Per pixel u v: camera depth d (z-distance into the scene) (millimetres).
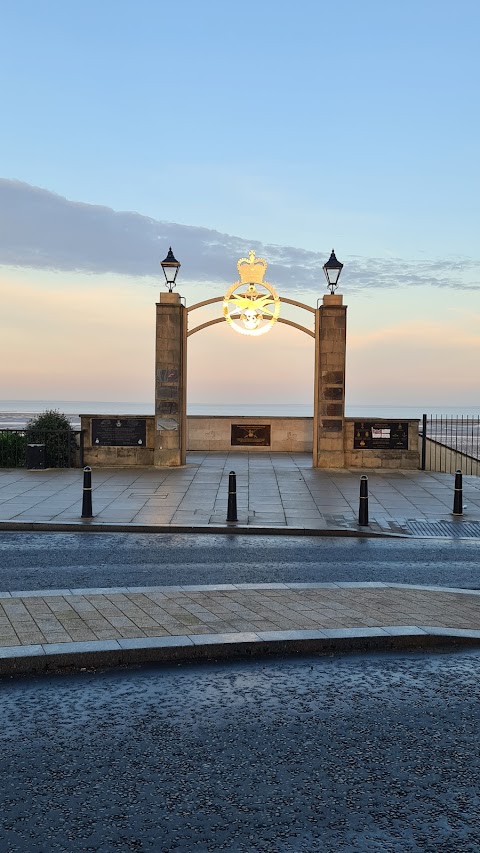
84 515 14180
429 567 10766
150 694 5777
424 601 8375
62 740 4965
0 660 6137
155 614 7488
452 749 4898
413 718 5398
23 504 15570
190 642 6590
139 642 6547
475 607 8195
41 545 12031
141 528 13422
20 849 3719
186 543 12359
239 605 7922
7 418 99500
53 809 4094
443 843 3814
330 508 15602
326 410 21953
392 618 7562
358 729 5195
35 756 4727
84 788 4324
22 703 5578
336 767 4625
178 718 5344
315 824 3979
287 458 24250
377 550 12031
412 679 6195
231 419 26281
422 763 4691
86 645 6449
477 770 4609
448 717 5426
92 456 22312
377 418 22156
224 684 6008
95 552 11477
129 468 21641
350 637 6898
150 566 10484
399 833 3904
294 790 4336
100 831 3887
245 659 6602
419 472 21484
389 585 9164
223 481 19094
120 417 22203
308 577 9984
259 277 22375
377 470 21688
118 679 6074
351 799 4242
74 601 7977
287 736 5066
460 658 6746
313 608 7883
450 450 23422
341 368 21953
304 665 6480
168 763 4652
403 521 14414
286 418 26125
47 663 6230
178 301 22188
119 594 8344
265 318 22641
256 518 14383
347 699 5742
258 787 4367
